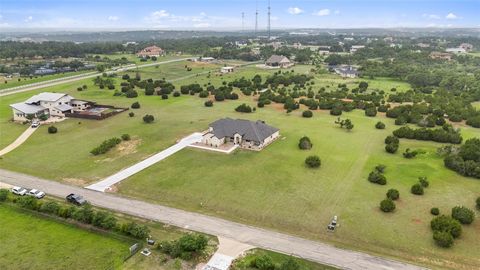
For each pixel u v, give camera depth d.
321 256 43.25
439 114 106.81
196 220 50.78
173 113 109.69
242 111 111.88
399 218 51.84
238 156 74.50
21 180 62.75
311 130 94.06
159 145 80.50
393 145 78.81
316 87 153.12
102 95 134.25
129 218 50.94
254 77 169.12
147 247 44.38
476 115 105.56
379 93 140.62
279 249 44.44
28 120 98.19
